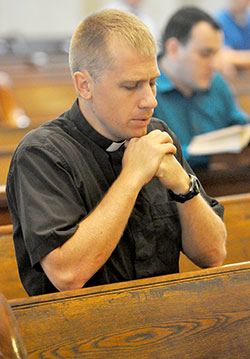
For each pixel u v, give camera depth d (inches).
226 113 186.5
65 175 89.0
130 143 92.2
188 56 169.9
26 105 254.7
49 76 276.7
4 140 193.8
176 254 100.0
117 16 88.2
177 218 99.3
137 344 81.0
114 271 94.3
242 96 259.1
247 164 164.4
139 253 95.7
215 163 167.6
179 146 106.3
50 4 501.0
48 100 259.0
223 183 162.1
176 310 83.6
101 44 87.0
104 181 94.3
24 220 86.4
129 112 89.0
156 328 82.1
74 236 85.1
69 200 87.7
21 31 499.5
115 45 86.1
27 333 77.4
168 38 172.7
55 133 92.2
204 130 180.7
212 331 84.0
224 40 291.9
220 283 86.8
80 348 78.7
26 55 348.5
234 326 85.1
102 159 94.3
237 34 292.0
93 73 88.4
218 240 99.3
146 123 91.3
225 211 122.2
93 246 84.9
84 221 86.7
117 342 80.3
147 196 97.6
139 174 89.4
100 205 87.7
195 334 83.3
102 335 80.0
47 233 84.1
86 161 93.1
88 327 79.7
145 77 87.2
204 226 97.0
